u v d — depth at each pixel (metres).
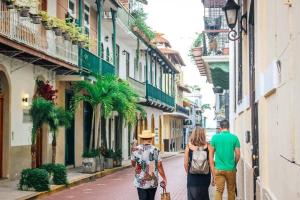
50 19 19.72
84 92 26.31
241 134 12.91
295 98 4.34
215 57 20.47
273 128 6.28
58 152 23.17
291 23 4.51
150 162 8.90
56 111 17.28
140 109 30.62
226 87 28.91
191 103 85.81
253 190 8.88
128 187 18.80
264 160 7.27
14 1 16.45
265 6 7.20
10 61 17.91
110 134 33.00
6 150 17.89
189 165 9.45
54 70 22.42
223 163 10.45
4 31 15.98
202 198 9.37
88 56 24.16
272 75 6.05
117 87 24.67
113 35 29.81
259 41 7.57
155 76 48.28
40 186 15.73
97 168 23.50
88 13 27.77
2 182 17.38
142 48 40.59
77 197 15.70
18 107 18.70
